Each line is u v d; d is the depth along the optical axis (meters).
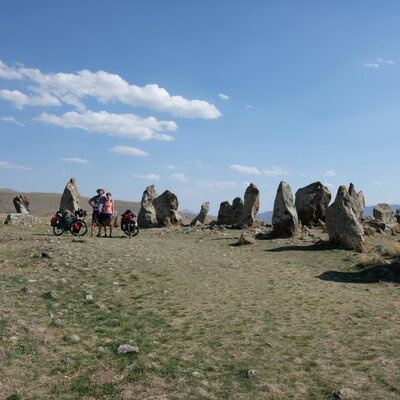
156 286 10.80
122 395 4.94
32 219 26.28
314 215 27.42
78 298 9.20
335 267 15.09
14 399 4.67
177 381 5.43
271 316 8.74
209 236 24.11
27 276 10.48
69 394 4.95
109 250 15.09
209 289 10.92
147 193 34.16
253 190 28.62
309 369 6.05
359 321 8.50
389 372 5.92
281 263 15.66
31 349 6.07
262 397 5.14
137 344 6.73
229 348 6.80
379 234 23.89
